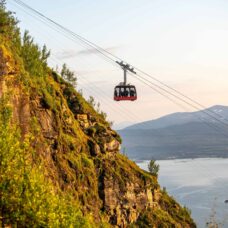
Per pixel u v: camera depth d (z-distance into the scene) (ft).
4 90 173.47
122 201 342.44
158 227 386.93
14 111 178.40
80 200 252.01
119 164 371.35
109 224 310.04
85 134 330.54
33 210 97.50
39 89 230.89
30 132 195.31
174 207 462.60
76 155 276.62
